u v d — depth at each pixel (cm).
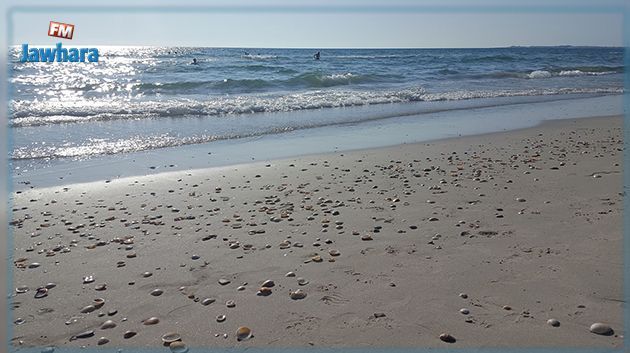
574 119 1306
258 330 321
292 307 350
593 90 2072
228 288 382
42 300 365
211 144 1012
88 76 2573
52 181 735
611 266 397
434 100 1767
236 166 823
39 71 2786
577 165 770
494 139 1030
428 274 397
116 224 541
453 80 2612
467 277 388
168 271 414
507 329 314
